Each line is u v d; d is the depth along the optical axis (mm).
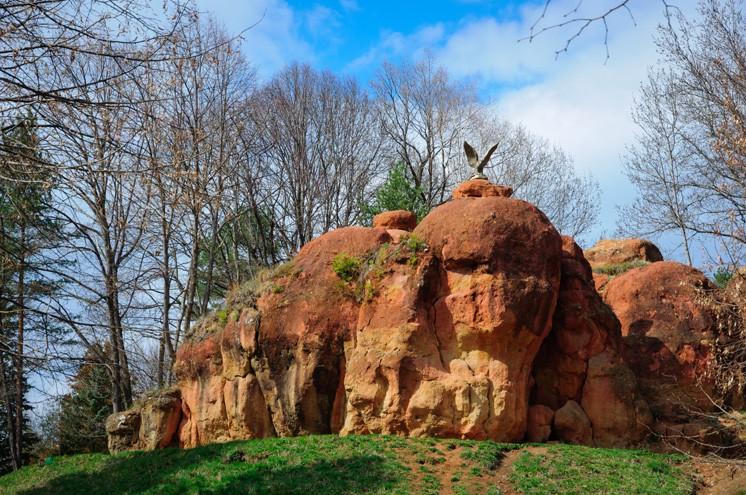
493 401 19500
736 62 29344
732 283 22828
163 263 33250
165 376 36000
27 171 11242
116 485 20875
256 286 24406
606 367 20938
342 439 19547
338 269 22422
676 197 36188
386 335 20500
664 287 24844
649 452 19266
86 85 11156
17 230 18062
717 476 17719
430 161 47531
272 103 45125
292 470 17812
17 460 30688
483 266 20312
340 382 21625
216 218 35312
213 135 33531
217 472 18828
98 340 19859
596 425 20531
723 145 24453
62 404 30828
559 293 21609
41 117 11469
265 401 22484
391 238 23516
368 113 48469
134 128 15094
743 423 19156
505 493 16188
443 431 19453
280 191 45469
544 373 21328
